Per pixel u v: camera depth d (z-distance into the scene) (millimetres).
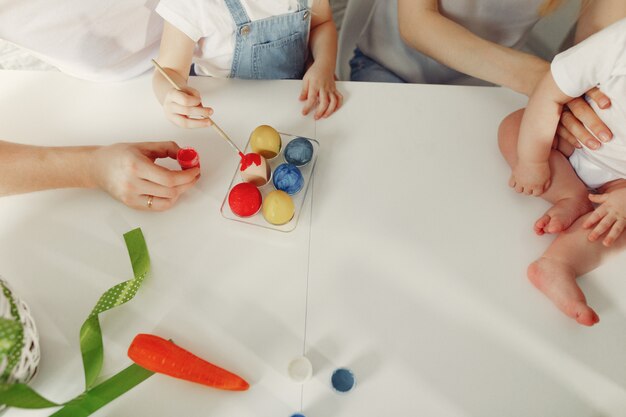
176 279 670
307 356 618
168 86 811
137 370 594
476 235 707
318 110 815
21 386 498
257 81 858
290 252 690
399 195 739
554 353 623
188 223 716
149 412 586
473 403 592
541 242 703
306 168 763
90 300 658
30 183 709
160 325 639
